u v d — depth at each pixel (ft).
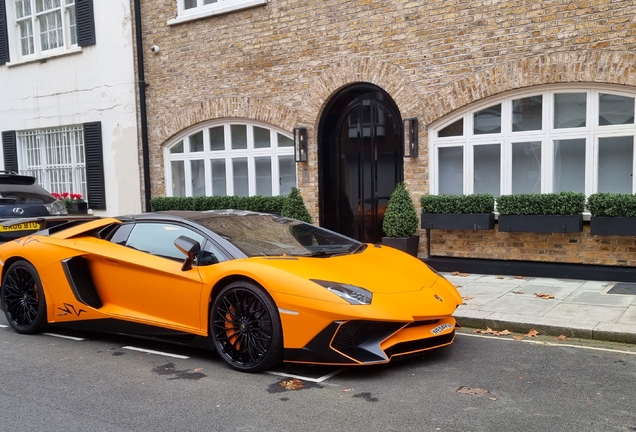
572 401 12.57
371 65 29.94
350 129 32.76
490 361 15.56
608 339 17.13
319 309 13.74
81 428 11.68
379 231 32.27
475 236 27.71
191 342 16.12
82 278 18.44
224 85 35.24
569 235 25.35
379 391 13.41
